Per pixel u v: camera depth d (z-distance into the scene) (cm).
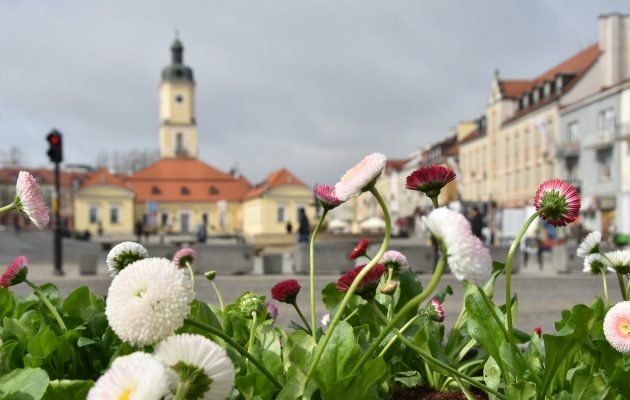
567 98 4719
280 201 9238
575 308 159
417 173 179
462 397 203
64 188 11044
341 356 150
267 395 160
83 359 184
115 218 9569
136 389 96
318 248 1766
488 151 6256
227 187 10569
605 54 4669
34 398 126
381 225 4331
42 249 4125
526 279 1608
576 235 3619
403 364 219
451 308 966
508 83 6041
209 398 109
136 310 114
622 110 3919
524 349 229
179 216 10225
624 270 231
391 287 215
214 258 1752
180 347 109
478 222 1590
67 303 214
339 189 149
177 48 11050
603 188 4094
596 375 164
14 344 172
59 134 1638
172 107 10712
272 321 223
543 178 4959
